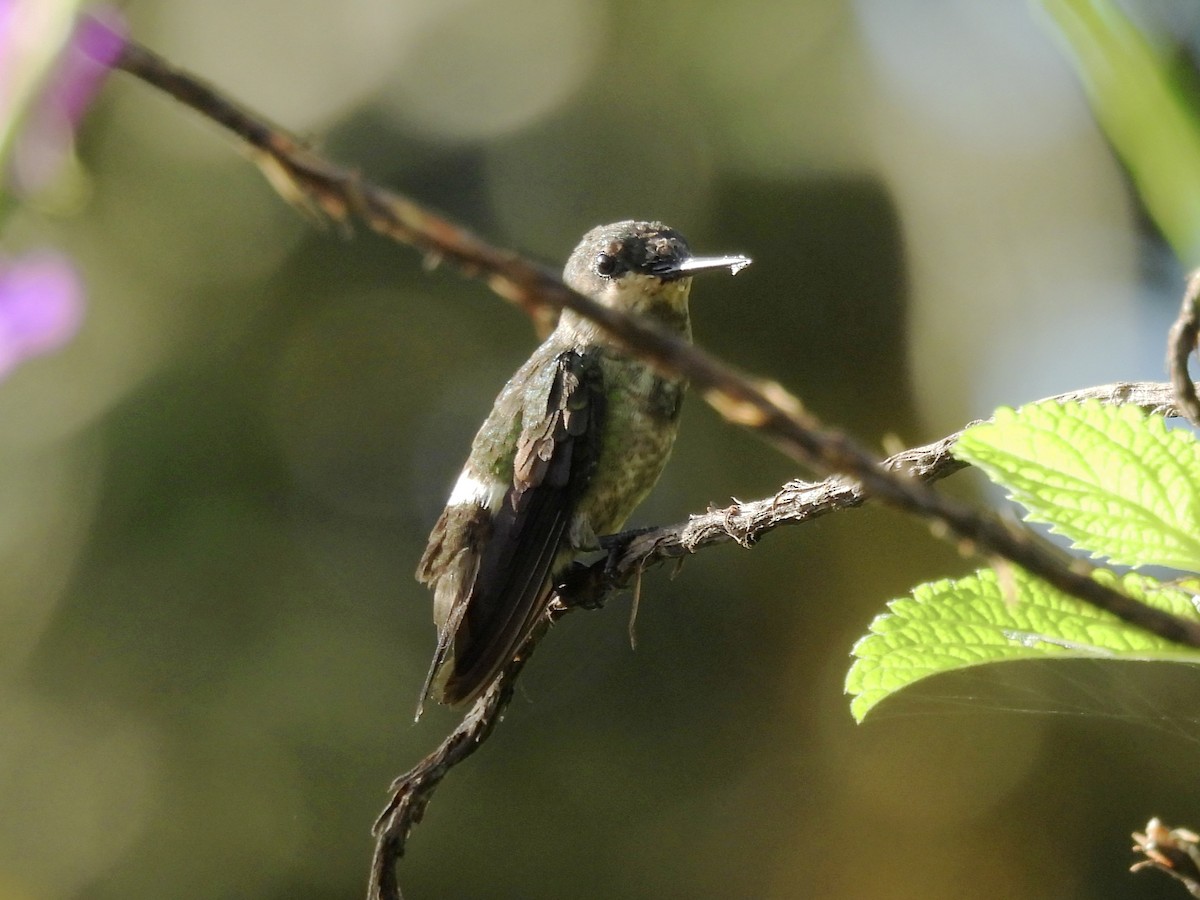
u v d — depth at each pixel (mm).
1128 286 10703
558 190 14305
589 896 12805
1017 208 12391
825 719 13336
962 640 2133
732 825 13062
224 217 14328
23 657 13070
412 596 13227
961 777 12930
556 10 14852
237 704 12883
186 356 13812
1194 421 1777
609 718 13344
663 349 1446
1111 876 12375
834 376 14055
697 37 14422
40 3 1166
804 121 14031
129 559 13250
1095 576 1926
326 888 12461
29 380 13211
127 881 12445
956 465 2793
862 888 12797
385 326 14062
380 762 12781
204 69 15273
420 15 15180
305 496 13523
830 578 13609
